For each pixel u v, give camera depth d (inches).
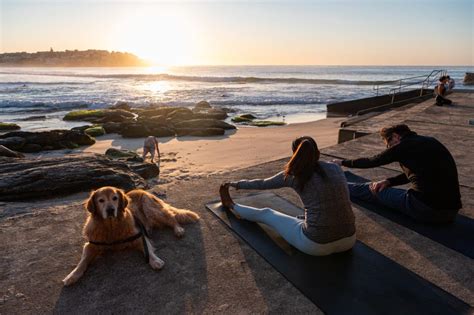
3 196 228.4
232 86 2298.2
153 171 391.5
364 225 147.1
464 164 240.4
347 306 97.2
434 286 106.7
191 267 117.2
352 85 2378.2
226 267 117.3
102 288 106.3
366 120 513.7
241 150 563.8
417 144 142.9
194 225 148.1
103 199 115.0
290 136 699.4
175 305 99.1
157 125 760.3
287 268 114.7
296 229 122.5
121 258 121.4
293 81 2755.9
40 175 248.1
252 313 96.0
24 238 136.9
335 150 281.0
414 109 632.4
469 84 2224.4
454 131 366.9
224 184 158.1
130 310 97.2
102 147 621.9
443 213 142.5
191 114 995.9
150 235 138.3
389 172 218.7
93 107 1299.2
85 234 118.9
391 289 104.7
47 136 604.4
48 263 120.0
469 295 103.4
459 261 121.4
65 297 102.3
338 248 118.3
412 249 128.4
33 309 97.5
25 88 1975.9
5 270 115.4
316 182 110.9
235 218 153.1
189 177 392.2
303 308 97.7
